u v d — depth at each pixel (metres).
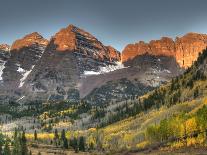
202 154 185.25
